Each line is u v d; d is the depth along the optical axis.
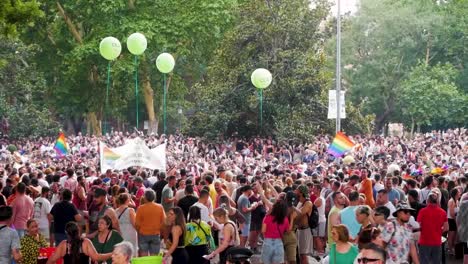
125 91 70.56
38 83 70.81
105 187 24.91
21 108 71.88
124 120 92.75
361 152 46.19
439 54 92.00
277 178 28.05
